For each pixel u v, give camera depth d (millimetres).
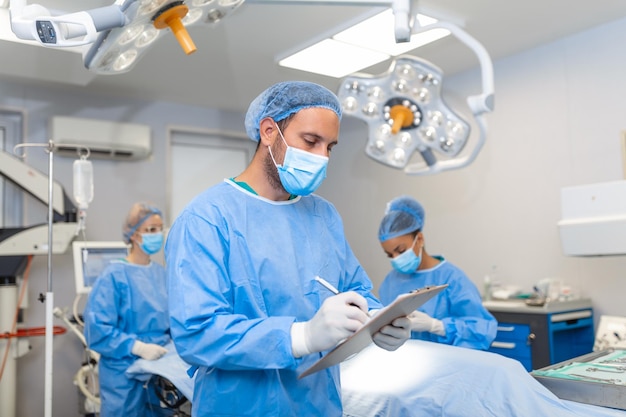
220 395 1168
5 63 2969
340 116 1314
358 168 4402
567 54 3121
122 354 2498
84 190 2754
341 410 1312
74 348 3758
